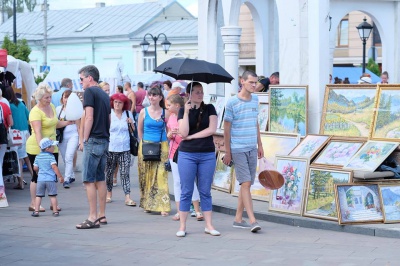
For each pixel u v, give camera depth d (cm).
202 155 1131
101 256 998
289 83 1498
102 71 3531
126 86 2472
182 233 1130
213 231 1138
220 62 2406
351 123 1316
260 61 2716
